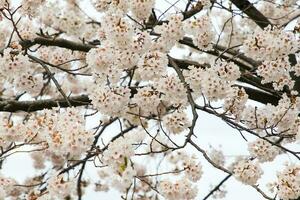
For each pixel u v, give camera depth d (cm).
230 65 473
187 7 598
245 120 500
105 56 461
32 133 452
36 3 564
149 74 461
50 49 727
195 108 469
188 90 484
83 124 423
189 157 489
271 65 492
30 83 543
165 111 558
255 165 448
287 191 424
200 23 521
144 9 503
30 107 629
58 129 411
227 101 482
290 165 436
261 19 745
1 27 604
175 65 507
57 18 657
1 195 464
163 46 505
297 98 510
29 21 614
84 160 464
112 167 397
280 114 505
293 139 517
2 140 452
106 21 461
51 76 517
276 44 480
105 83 480
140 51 467
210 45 546
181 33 507
